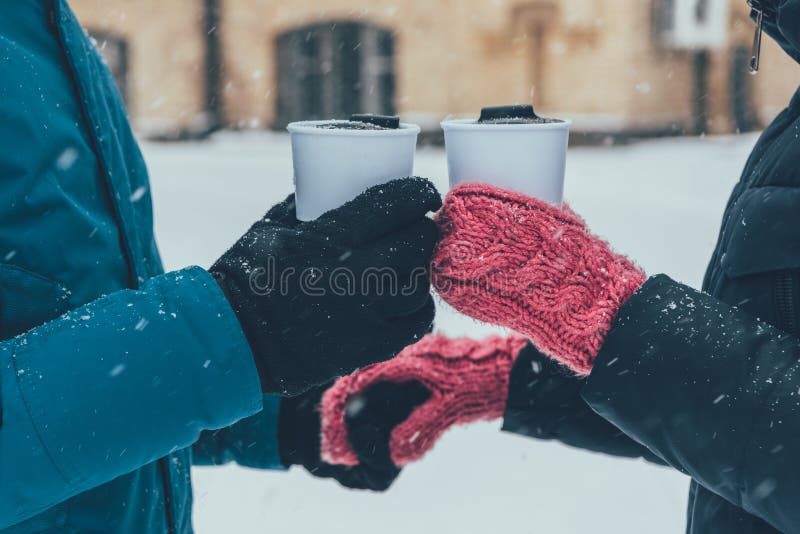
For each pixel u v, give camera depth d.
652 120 16.23
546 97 16.67
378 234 1.03
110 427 0.92
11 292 1.02
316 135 1.14
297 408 1.50
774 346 1.00
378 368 1.52
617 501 2.99
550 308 1.12
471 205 1.14
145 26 17.09
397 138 1.14
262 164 11.96
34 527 1.06
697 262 5.72
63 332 0.94
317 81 17.45
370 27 17.09
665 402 1.02
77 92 1.16
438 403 1.52
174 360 0.94
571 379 1.49
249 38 17.33
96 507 1.11
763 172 1.17
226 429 1.52
